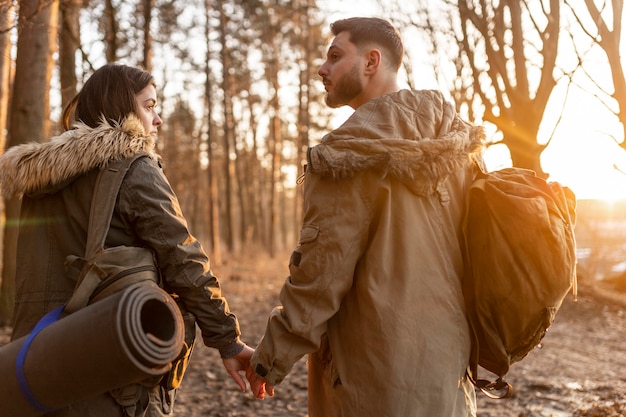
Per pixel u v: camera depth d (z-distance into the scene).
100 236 1.85
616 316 9.75
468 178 2.12
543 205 1.90
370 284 1.93
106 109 2.07
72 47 8.56
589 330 8.62
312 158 1.93
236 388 4.92
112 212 1.88
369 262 1.95
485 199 1.96
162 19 10.99
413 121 1.98
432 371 1.89
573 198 2.14
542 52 6.36
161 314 1.77
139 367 1.61
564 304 10.45
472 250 1.99
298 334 1.92
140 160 1.96
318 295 1.92
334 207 1.94
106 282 1.83
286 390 4.88
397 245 1.95
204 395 4.71
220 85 27.09
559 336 8.04
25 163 1.88
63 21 7.93
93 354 1.61
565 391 4.87
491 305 1.95
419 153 1.90
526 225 1.87
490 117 8.06
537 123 7.59
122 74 2.11
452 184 2.05
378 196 1.94
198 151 34.69
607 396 4.64
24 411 1.66
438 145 1.91
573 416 4.14
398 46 2.20
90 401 1.83
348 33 2.18
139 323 1.63
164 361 1.67
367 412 1.90
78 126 1.95
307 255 1.96
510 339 1.97
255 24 24.00
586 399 4.61
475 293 1.98
